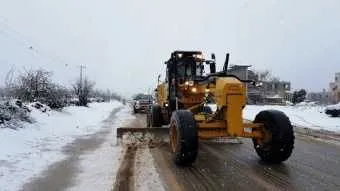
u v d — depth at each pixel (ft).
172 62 40.27
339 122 67.41
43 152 30.45
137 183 20.84
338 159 28.60
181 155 24.50
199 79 33.50
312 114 86.99
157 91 52.90
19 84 70.03
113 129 50.83
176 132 25.66
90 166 25.18
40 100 70.23
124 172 23.44
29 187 19.98
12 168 24.07
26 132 39.32
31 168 24.35
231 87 25.09
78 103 117.08
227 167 25.23
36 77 71.61
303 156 29.99
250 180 21.68
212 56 40.68
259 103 188.14
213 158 28.55
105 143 36.17
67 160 27.25
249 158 28.63
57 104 73.05
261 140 26.99
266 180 21.70
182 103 37.01
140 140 33.27
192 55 40.45
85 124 58.90
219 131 25.81
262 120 26.78
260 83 26.78
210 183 20.98
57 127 49.49
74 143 36.11
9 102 46.57
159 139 33.24
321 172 23.82
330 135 46.24
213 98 27.58
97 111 101.81
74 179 21.67
